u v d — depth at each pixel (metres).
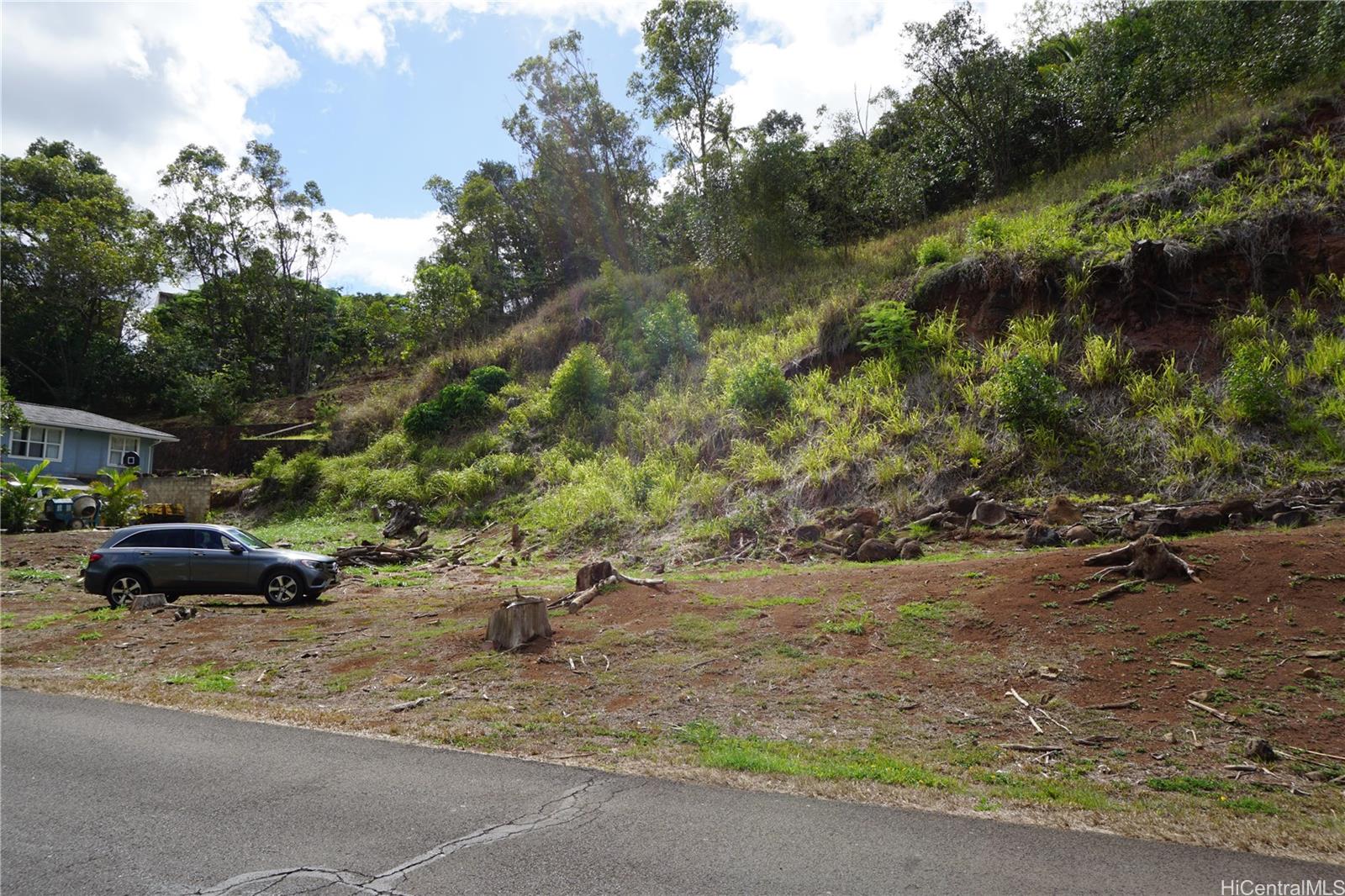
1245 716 5.83
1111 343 15.34
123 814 4.67
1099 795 4.91
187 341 47.59
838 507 14.96
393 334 48.44
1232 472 12.12
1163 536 10.27
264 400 45.03
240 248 48.59
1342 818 4.50
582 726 6.51
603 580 10.86
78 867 3.96
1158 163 20.42
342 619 11.02
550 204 38.47
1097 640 7.20
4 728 6.44
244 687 8.02
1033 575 8.72
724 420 19.48
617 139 35.84
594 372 24.62
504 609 8.87
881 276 22.45
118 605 12.49
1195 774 5.21
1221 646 6.75
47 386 43.19
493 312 42.00
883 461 15.36
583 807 4.74
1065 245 17.45
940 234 24.47
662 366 24.83
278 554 12.65
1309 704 5.86
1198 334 14.98
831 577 10.38
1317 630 6.68
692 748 5.94
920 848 4.11
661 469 18.88
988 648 7.45
